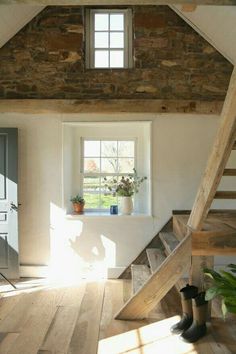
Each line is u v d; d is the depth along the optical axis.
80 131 4.80
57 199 4.51
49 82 4.47
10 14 3.94
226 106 2.28
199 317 2.69
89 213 4.68
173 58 4.46
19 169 4.50
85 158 4.84
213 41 4.34
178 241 3.66
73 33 4.46
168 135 4.47
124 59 4.59
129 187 4.59
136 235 4.49
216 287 2.30
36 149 4.51
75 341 2.69
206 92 4.47
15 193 4.38
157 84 4.47
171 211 4.48
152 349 2.54
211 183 2.44
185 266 2.89
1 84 4.48
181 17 4.41
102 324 3.00
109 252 4.49
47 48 4.46
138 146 4.80
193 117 4.46
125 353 2.49
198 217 2.75
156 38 4.45
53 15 4.45
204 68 4.46
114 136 4.82
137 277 3.66
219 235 2.85
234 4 2.64
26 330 2.89
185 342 2.63
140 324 2.99
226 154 2.26
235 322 2.90
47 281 4.29
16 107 4.43
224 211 3.81
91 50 4.60
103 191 4.84
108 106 4.41
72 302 3.55
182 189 4.47
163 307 3.39
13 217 4.37
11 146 4.38
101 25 4.61
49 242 4.50
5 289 3.98
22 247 4.49
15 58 4.47
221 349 2.51
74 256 4.50
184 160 4.47
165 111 4.40
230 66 4.45
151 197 4.47
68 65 4.47
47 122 4.50
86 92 4.49
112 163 4.84
